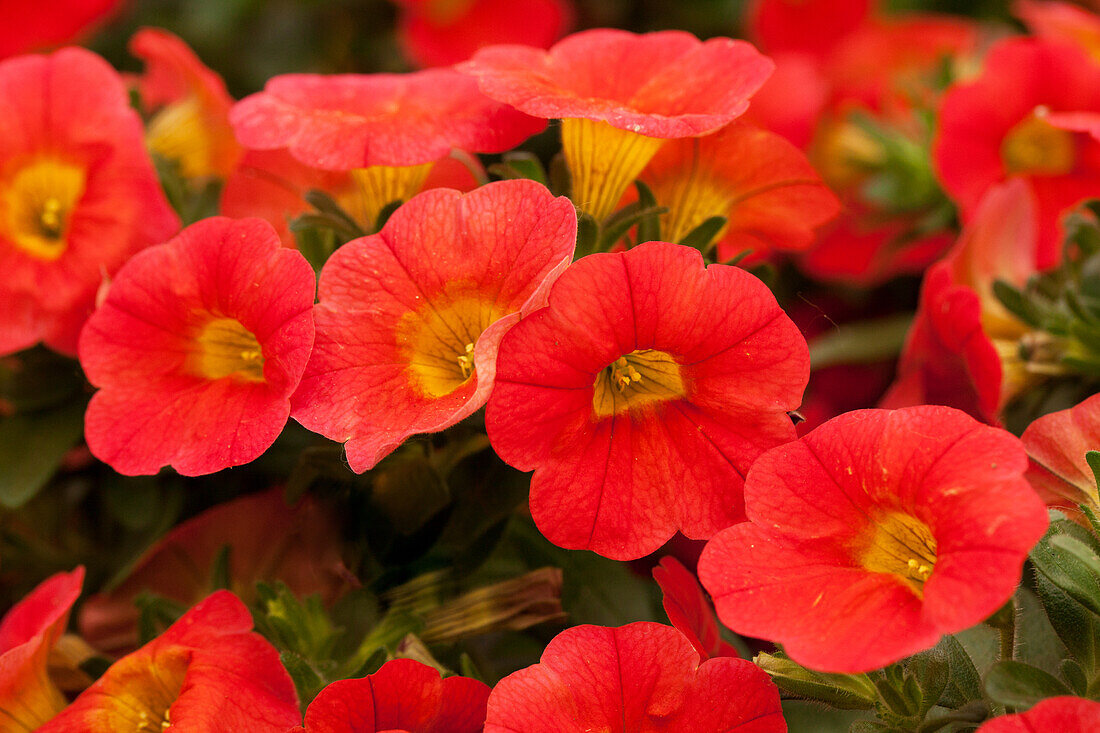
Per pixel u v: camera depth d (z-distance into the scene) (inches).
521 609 11.8
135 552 12.6
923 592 10.2
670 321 10.7
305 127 11.7
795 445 10.7
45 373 12.6
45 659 11.6
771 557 10.5
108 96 12.3
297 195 12.6
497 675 12.1
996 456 10.3
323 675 11.5
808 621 10.3
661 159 11.8
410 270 11.0
